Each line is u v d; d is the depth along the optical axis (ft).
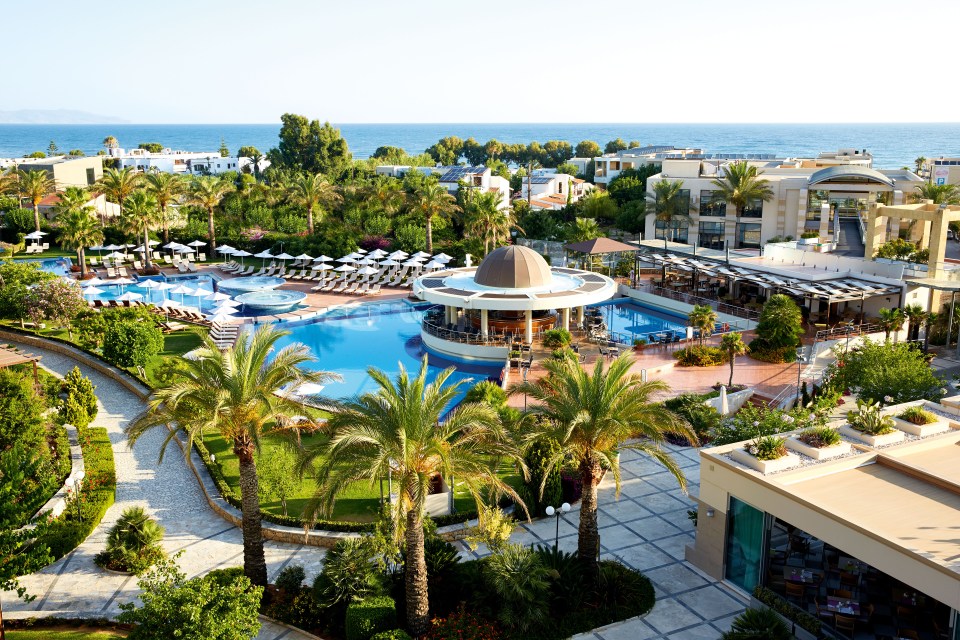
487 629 67.10
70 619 68.80
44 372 139.54
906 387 103.45
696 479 98.53
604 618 69.56
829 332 151.12
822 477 72.74
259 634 68.59
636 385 77.10
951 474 72.13
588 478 72.64
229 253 269.44
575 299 155.02
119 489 96.89
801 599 69.41
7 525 61.11
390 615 66.08
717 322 173.99
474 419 65.57
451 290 161.89
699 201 256.52
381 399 65.82
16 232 283.59
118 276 236.43
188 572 77.87
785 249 191.42
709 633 67.97
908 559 57.82
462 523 85.92
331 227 280.51
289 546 83.56
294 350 76.74
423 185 257.34
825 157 321.93
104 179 270.67
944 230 154.71
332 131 451.12
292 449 81.15
